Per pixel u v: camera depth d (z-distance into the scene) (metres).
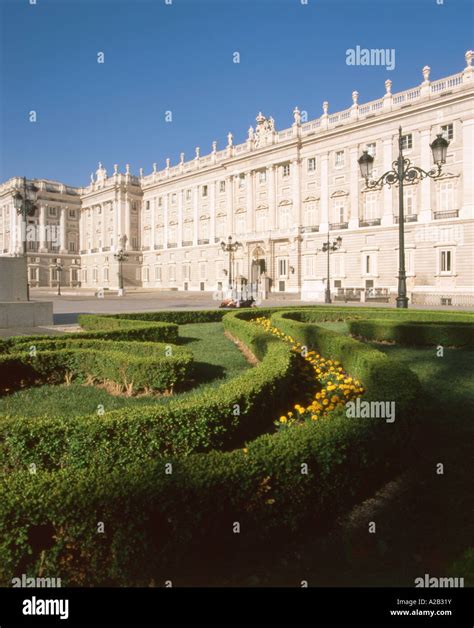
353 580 3.71
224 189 63.34
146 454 4.82
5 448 4.61
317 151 51.44
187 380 8.66
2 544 3.26
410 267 43.69
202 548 3.63
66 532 3.36
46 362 8.84
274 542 3.95
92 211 83.25
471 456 5.55
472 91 38.81
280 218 55.75
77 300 46.16
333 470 4.14
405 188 44.28
